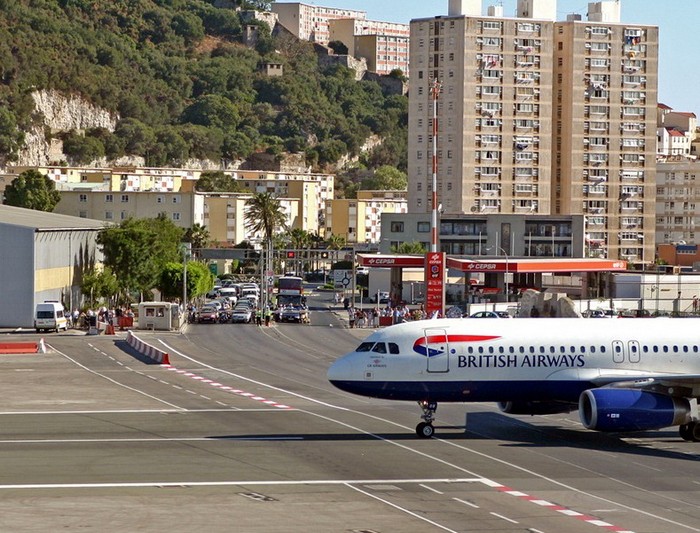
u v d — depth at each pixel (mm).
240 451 90062
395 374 96375
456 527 65688
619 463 87562
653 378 93438
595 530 65938
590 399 93688
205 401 122125
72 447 91312
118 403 119812
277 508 69812
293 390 133625
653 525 67312
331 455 88625
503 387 97625
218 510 69125
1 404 118562
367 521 66688
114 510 68875
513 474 82188
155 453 88688
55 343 197125
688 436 98750
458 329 98375
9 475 79375
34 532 63344
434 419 109375
